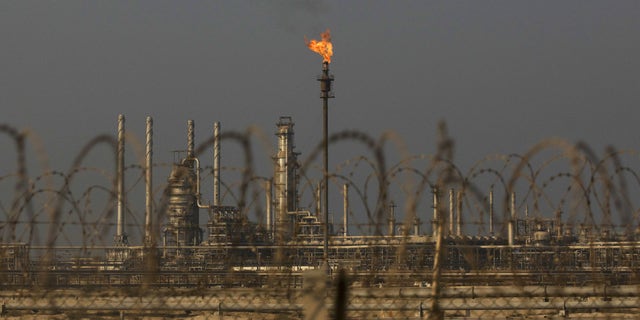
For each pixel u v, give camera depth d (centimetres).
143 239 8006
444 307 7906
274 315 9725
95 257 9706
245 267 13600
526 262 14475
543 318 9206
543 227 16088
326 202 11219
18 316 9019
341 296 3681
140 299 7900
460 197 7969
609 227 8244
